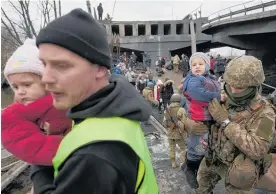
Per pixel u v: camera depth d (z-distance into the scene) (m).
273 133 1.98
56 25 0.85
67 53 0.84
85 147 0.82
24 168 4.30
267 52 33.56
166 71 28.66
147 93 12.54
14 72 1.17
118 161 0.82
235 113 2.11
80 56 0.86
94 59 0.88
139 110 0.97
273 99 3.45
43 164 1.11
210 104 2.21
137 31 39.06
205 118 2.89
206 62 3.10
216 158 2.33
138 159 0.93
